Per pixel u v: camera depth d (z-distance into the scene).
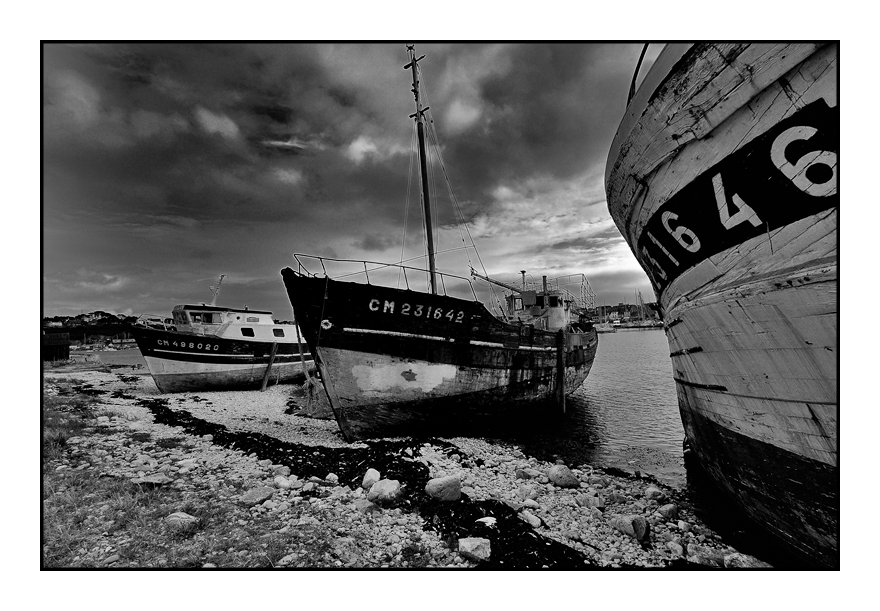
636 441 11.98
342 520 5.93
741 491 5.91
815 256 3.58
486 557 5.00
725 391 5.33
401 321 10.39
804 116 3.47
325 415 14.75
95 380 27.78
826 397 4.00
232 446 10.02
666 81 4.39
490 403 12.16
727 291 4.43
